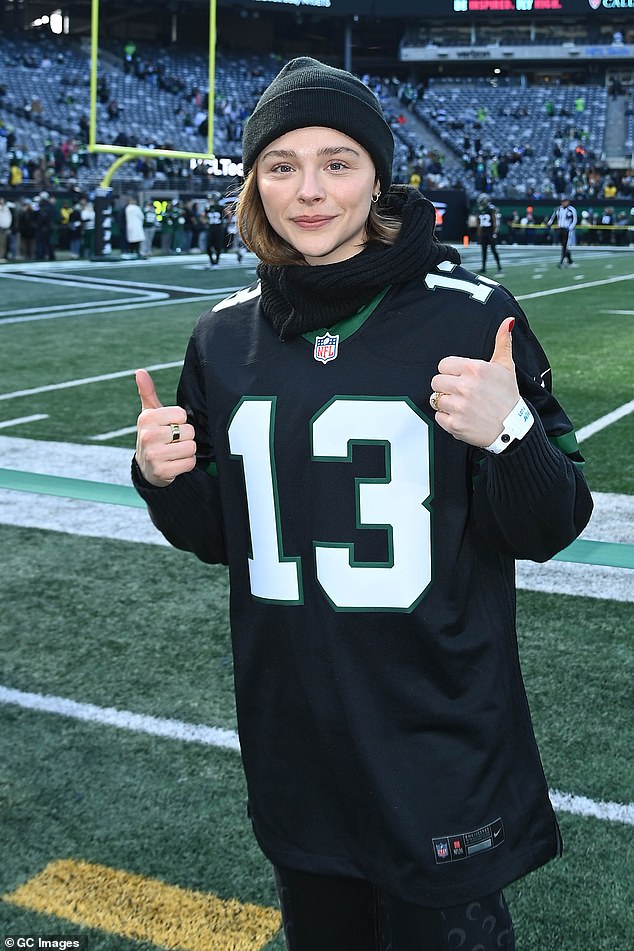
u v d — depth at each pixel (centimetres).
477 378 132
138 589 436
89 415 762
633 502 546
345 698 145
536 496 135
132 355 1062
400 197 156
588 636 384
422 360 144
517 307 151
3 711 329
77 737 313
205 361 157
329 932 156
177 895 241
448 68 5100
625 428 716
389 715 146
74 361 1021
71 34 4478
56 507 545
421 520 145
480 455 144
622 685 343
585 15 4553
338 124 143
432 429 143
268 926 230
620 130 4316
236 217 157
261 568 150
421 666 146
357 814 148
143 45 4544
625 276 2027
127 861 253
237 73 4559
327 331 148
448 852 143
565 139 4247
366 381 145
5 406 797
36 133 3472
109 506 547
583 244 3241
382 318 146
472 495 149
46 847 259
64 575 451
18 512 537
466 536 147
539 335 1189
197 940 226
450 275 150
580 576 445
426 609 145
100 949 223
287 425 147
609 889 241
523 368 148
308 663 148
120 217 2553
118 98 3928
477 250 2911
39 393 848
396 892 145
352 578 145
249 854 256
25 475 602
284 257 154
